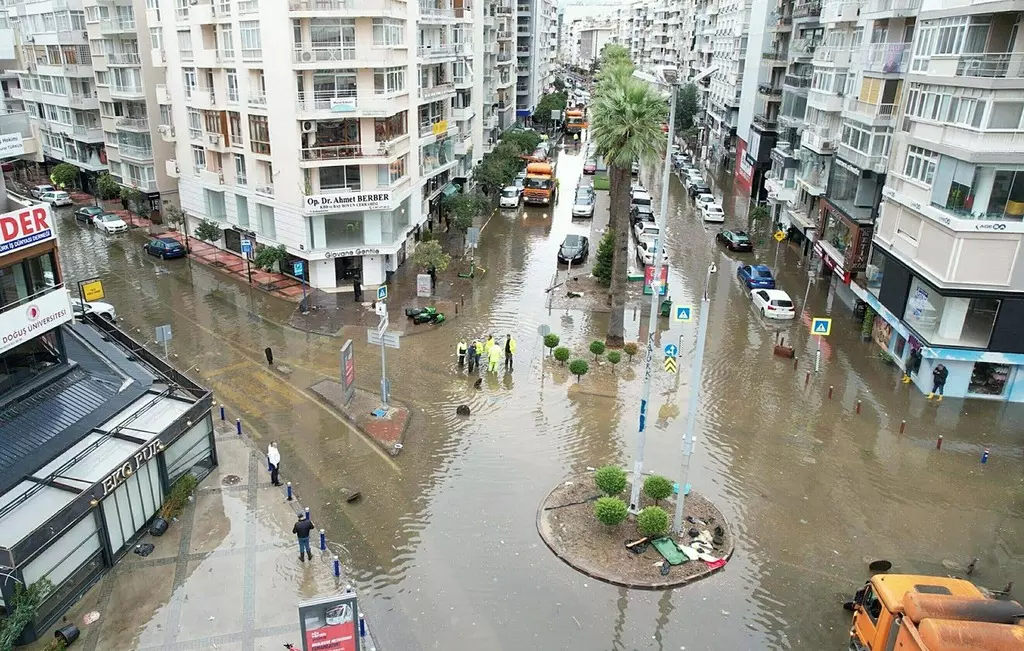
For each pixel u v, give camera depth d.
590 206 59.44
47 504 17.70
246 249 41.09
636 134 31.02
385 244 40.06
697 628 17.06
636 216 57.19
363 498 21.84
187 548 19.22
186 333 34.16
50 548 16.64
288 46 35.31
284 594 17.61
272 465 21.88
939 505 22.19
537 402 28.28
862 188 36.88
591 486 22.44
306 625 14.46
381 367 30.97
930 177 29.22
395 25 38.38
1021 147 25.25
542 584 18.34
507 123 82.44
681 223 57.72
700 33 105.56
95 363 23.92
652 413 27.62
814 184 46.06
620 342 33.06
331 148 37.34
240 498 21.48
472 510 21.36
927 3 30.09
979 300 27.41
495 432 25.97
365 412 26.88
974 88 25.97
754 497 22.38
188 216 48.88
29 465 18.78
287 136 37.28
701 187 66.75
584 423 26.73
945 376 28.47
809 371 31.39
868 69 35.78
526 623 17.08
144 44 49.75
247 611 16.98
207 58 40.47
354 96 36.94
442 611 17.39
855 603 16.84
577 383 29.95
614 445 25.23
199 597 17.41
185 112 44.91
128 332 34.06
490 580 18.45
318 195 37.56
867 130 35.22
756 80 65.38
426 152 48.03
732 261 47.72
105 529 18.08
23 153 22.69
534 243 51.78
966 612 14.12
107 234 51.50
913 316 30.17
